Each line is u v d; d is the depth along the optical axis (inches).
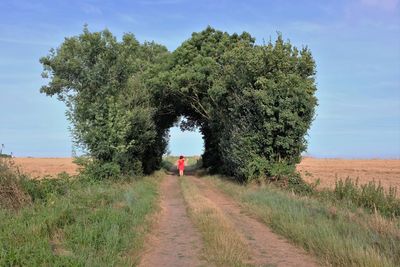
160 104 1707.7
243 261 360.8
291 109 933.2
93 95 989.2
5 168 535.5
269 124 936.3
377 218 473.7
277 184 918.4
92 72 977.5
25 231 363.9
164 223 547.2
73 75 1007.0
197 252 393.4
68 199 562.6
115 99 1013.2
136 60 1235.9
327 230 417.7
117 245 376.5
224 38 1605.6
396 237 396.8
